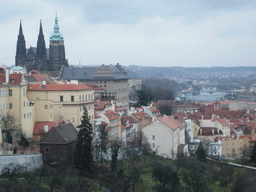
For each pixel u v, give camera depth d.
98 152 188.00
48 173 154.00
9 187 128.62
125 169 186.25
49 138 170.38
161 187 171.00
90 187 153.50
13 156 151.75
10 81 195.00
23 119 195.50
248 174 199.38
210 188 186.12
